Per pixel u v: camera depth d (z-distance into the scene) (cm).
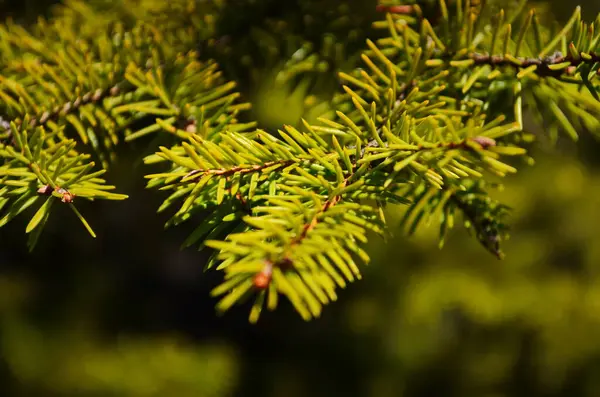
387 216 74
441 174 61
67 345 182
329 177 62
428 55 66
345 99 69
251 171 62
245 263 57
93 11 75
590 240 185
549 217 185
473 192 67
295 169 63
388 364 200
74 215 186
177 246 240
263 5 75
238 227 62
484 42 67
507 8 70
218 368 176
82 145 74
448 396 192
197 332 241
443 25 66
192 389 165
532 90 68
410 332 197
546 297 180
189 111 68
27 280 201
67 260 213
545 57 65
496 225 67
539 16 71
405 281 189
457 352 193
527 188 178
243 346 238
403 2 71
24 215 128
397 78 67
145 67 70
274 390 211
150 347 188
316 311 56
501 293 179
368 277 197
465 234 183
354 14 75
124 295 229
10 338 178
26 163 64
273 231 58
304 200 61
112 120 69
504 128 58
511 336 186
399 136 62
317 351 220
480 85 67
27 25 77
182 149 64
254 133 65
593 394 176
